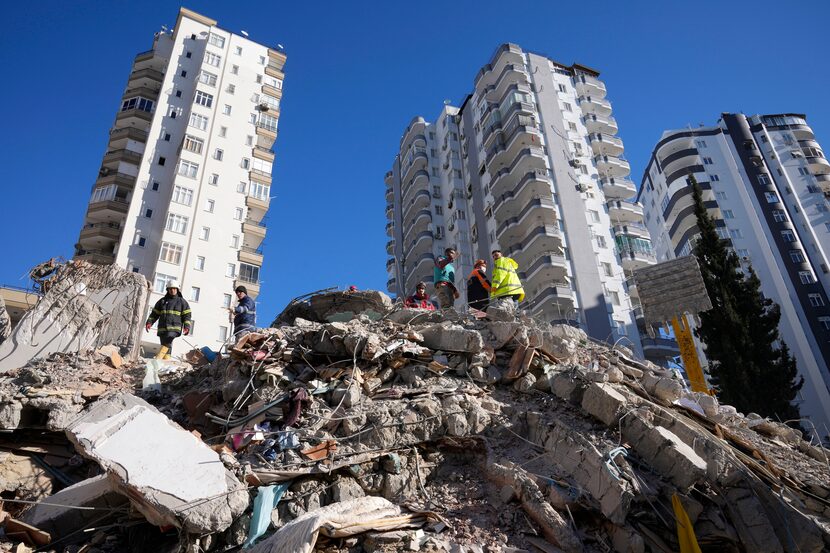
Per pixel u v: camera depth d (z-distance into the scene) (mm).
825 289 49094
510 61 51812
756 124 59125
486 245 49344
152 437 6691
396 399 8383
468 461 7859
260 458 7094
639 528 6441
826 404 41062
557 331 11133
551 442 7586
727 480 6949
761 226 51688
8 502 7098
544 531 6406
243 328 11844
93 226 39938
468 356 9484
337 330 9305
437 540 6074
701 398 10430
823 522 6891
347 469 7219
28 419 8094
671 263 18047
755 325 23781
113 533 6656
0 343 12195
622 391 8664
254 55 49875
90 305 12180
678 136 58438
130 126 44281
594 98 51594
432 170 58406
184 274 38688
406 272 58219
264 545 5812
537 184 44938
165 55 48594
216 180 42844
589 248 43344
